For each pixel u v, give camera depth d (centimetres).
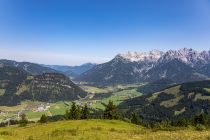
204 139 4306
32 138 4606
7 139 4378
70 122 8531
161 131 6147
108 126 7888
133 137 4888
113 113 14388
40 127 7900
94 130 6325
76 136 4978
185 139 4366
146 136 5000
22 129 7844
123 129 7150
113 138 4778
